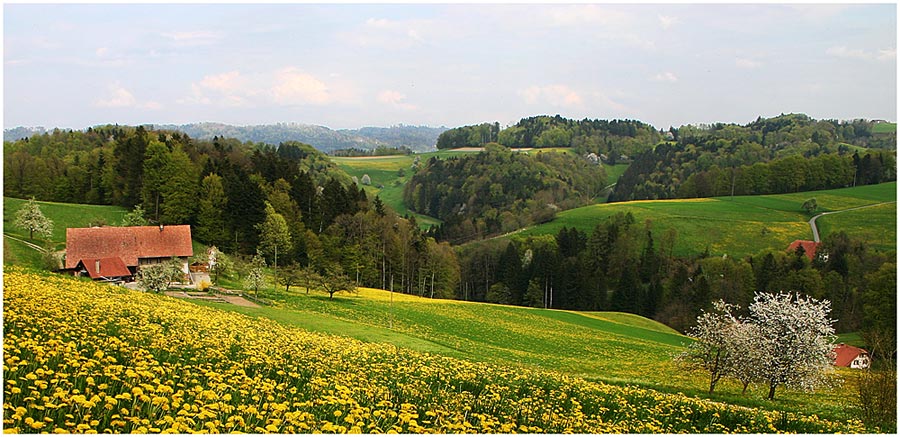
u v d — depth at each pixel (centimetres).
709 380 4253
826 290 10944
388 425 1320
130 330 1812
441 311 7562
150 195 10306
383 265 11175
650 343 7006
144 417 1080
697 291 11206
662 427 1916
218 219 9862
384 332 4688
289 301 6606
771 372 3534
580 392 2264
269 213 9938
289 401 1328
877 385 2619
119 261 7181
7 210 9406
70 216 9844
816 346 3528
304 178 12338
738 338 3531
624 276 12138
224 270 7738
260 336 2444
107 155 11638
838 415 2717
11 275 2488
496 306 8925
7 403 1002
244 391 1294
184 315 2603
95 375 1235
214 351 1797
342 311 6475
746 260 12612
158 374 1404
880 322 8162
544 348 5812
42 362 1200
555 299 12481
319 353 2275
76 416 1039
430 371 2206
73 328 1639
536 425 1653
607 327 8119
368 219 11719
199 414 1045
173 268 6631
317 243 10550
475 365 2628
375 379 1889
